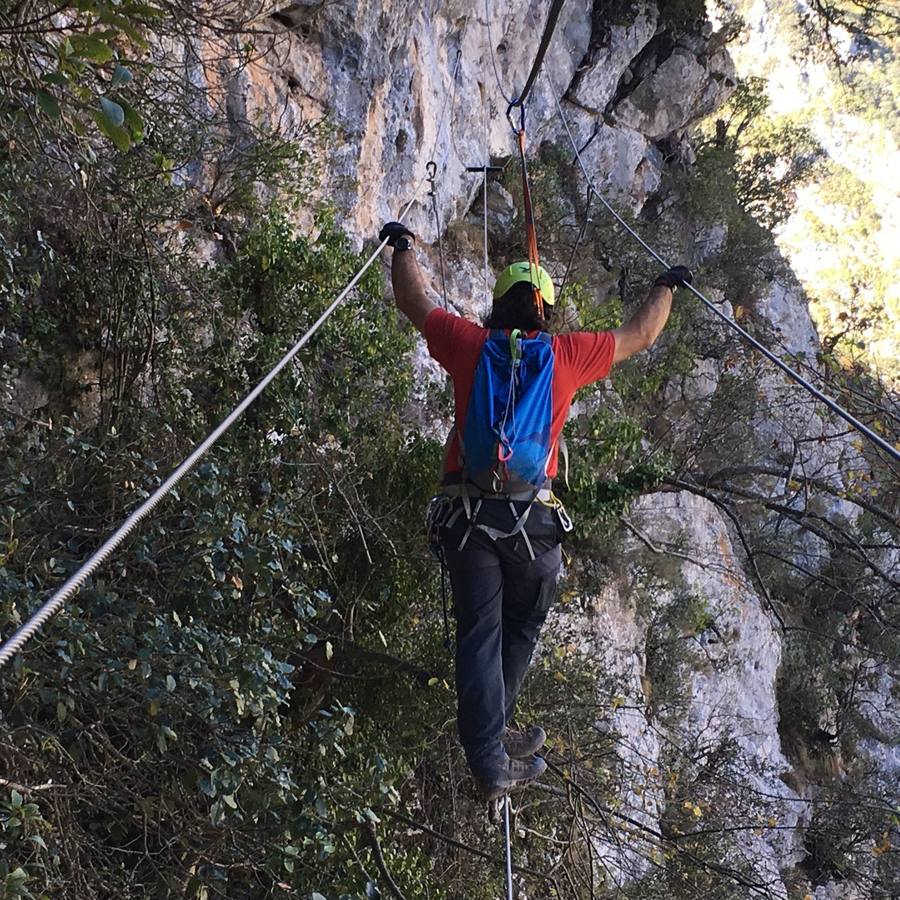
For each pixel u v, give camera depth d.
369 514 7.59
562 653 9.80
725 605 20.56
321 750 5.49
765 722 21.39
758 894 10.59
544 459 3.75
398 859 6.76
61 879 4.57
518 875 8.21
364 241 13.04
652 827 11.15
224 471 6.10
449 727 8.01
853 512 25.25
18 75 5.34
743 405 14.12
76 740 4.91
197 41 9.57
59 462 5.83
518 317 4.03
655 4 22.14
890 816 12.56
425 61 14.43
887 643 14.34
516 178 18.02
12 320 7.12
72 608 4.61
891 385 12.55
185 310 7.92
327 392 8.00
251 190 9.32
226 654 4.93
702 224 25.16
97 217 6.93
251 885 5.62
